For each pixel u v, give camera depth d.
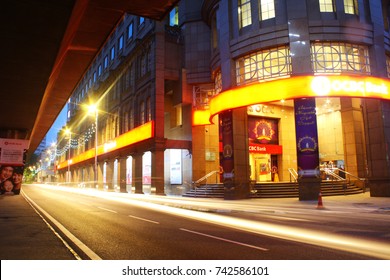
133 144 39.25
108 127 52.22
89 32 14.44
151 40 36.44
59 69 19.09
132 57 42.31
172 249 8.15
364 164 30.72
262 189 27.28
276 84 23.12
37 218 14.31
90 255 7.32
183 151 35.19
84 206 21.09
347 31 23.72
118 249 8.18
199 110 33.91
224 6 28.06
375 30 24.53
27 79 18.38
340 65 23.70
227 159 26.50
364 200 21.92
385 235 10.02
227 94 25.70
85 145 66.06
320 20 23.70
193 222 13.25
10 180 35.53
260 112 35.12
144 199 27.69
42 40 13.69
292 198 25.91
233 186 25.73
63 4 11.19
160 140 33.31
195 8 35.38
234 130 26.25
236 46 26.38
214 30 32.19
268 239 9.41
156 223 12.98
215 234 10.33
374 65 24.03
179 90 34.94
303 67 23.12
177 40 35.94
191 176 33.34
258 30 25.08
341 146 34.41
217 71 30.44
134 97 40.97
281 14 24.64
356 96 22.30
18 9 11.43
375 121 24.59
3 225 12.04
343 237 9.70
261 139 35.34
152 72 35.41
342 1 24.33
